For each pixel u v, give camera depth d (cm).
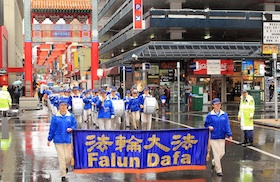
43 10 3588
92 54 3738
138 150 1026
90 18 3725
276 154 1360
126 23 5422
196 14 3969
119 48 5772
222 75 4278
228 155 1343
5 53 5406
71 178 1020
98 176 1042
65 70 8788
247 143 1545
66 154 1007
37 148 1478
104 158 1023
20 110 3509
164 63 4169
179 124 2314
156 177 1033
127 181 992
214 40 5044
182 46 4053
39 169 1131
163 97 3716
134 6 4044
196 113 3130
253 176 1045
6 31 5631
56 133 991
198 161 1059
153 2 4416
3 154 1359
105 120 1716
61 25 3675
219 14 3997
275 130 1983
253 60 4128
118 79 5331
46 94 4194
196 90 3800
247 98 1529
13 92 4741
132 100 2022
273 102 4034
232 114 2977
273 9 4544
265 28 2455
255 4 4597
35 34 3659
